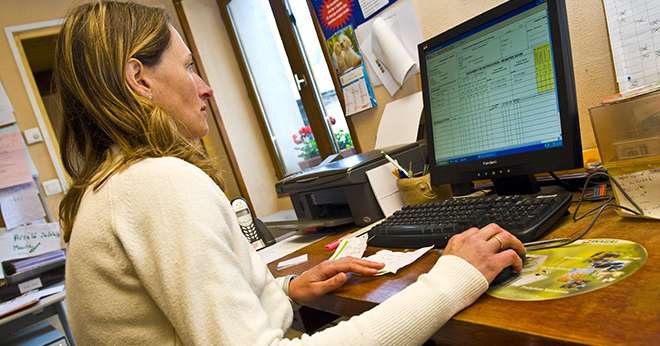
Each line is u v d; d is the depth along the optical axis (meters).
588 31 0.96
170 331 0.57
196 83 0.77
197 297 0.50
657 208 0.62
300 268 1.02
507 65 0.89
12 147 2.79
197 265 0.51
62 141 0.71
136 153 0.62
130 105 0.65
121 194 0.55
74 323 0.60
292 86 2.51
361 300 0.69
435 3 1.28
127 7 0.71
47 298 2.04
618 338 0.38
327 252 1.09
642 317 0.40
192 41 2.74
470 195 1.04
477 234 0.63
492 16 0.91
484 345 0.51
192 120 0.76
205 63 2.78
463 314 0.54
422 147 1.31
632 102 0.62
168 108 0.72
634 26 0.87
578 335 0.41
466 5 1.19
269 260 1.23
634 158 0.63
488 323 0.49
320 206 1.45
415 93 1.44
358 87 1.67
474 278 0.56
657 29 0.84
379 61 1.53
